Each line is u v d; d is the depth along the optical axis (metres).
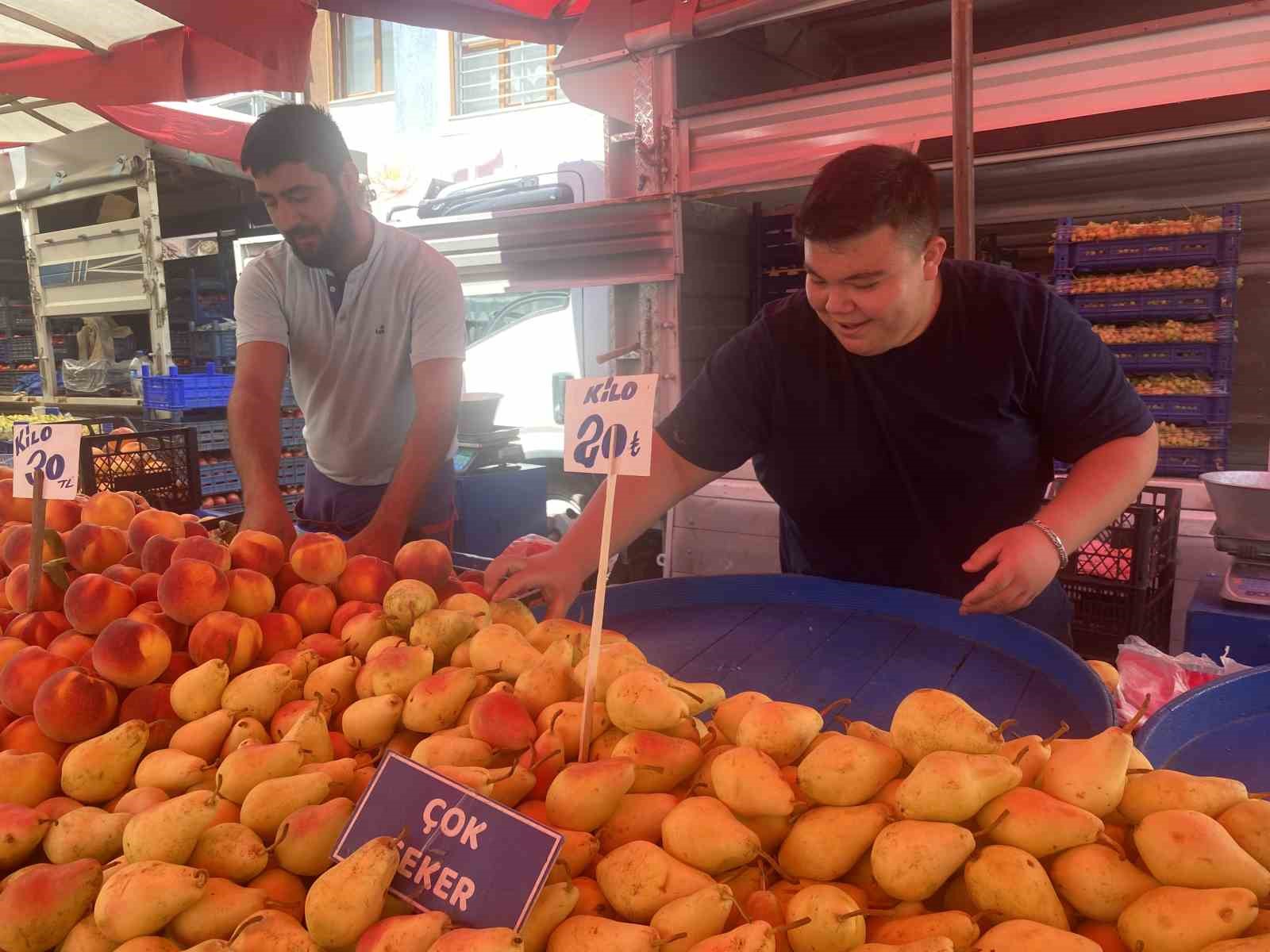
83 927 0.85
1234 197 3.55
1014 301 1.59
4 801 1.04
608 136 4.30
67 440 1.53
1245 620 2.54
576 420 1.14
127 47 4.29
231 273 6.05
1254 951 0.65
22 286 7.34
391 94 9.12
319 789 0.94
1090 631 2.75
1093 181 3.67
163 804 0.90
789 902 0.79
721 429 1.78
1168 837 0.74
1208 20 3.00
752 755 0.88
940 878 0.76
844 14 4.38
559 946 0.77
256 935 0.80
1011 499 1.73
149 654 1.17
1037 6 4.23
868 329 1.49
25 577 1.46
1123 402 1.62
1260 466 3.76
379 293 2.47
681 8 3.81
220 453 4.76
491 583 1.52
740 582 1.77
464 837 0.83
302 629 1.37
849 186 1.36
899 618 1.62
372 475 2.74
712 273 4.31
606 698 1.02
